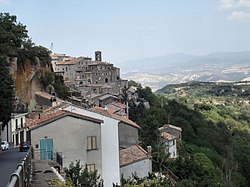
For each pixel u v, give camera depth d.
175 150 87.06
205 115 151.00
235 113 195.50
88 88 146.88
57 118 40.53
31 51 104.31
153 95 165.88
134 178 45.50
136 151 51.97
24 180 17.88
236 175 93.19
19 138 84.00
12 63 95.56
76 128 40.91
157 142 71.75
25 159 20.12
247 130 155.25
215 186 61.03
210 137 121.31
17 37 104.06
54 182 24.78
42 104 99.88
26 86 99.62
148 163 51.09
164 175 54.62
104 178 44.31
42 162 36.53
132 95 152.38
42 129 40.31
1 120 71.56
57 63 175.00
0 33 99.62
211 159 99.00
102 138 44.78
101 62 183.50
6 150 62.31
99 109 61.56
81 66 176.00
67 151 40.56
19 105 89.44
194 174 57.12
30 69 102.19
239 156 110.25
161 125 106.88
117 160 44.81
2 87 70.75
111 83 174.00
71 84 145.12
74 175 32.41
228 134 127.12
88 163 41.03
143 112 114.75
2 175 30.47
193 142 113.06
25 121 86.19
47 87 108.38
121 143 57.47
